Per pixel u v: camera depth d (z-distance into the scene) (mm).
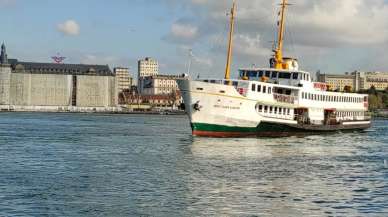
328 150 83125
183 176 53625
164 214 38188
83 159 68750
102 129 153750
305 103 107750
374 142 104000
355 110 131500
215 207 40375
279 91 102438
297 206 41406
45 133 128500
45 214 37625
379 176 56625
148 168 59500
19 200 41594
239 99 94188
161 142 98438
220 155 72000
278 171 58188
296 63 116000
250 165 62500
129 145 91438
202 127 94125
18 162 65312
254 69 109938
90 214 37812
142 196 43625
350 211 40250
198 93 92500
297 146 86688
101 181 50406
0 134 122125
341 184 51094
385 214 39469
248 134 98188
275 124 100750
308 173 57438
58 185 48094
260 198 43719
